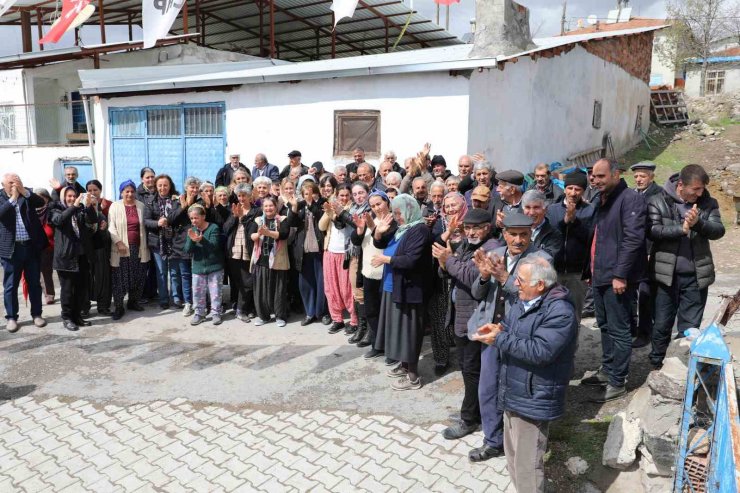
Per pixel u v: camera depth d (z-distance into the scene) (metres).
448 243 4.37
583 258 4.73
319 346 6.07
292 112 9.53
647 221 4.56
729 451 2.18
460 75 8.04
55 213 6.46
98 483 3.81
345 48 21.14
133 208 7.13
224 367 5.60
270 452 4.11
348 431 4.35
